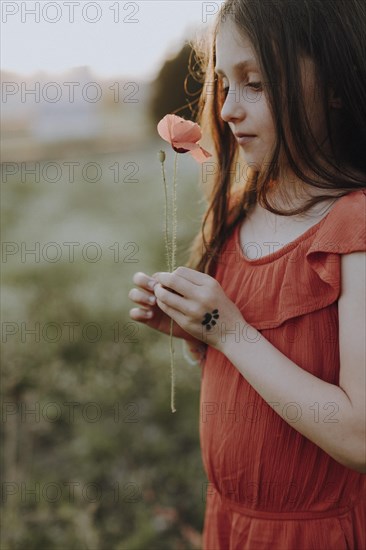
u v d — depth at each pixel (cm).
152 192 457
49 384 220
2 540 148
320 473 95
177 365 222
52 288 298
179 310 96
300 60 91
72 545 148
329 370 92
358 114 94
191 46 116
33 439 194
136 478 172
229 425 99
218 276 105
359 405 87
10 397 217
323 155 94
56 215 461
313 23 91
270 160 94
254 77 93
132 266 325
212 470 102
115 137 833
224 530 103
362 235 87
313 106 93
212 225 107
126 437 188
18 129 801
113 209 452
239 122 94
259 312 96
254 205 104
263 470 97
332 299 90
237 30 92
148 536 149
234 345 94
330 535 96
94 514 159
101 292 286
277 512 98
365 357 87
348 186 93
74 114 832
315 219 94
